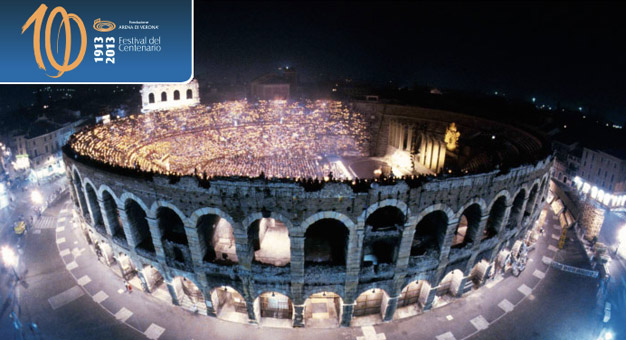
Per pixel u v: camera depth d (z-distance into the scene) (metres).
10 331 35.16
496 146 59.94
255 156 78.62
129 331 35.62
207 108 87.12
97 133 63.41
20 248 48.69
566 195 62.12
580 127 83.50
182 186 31.12
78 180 43.06
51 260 46.12
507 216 38.34
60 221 55.91
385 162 78.94
